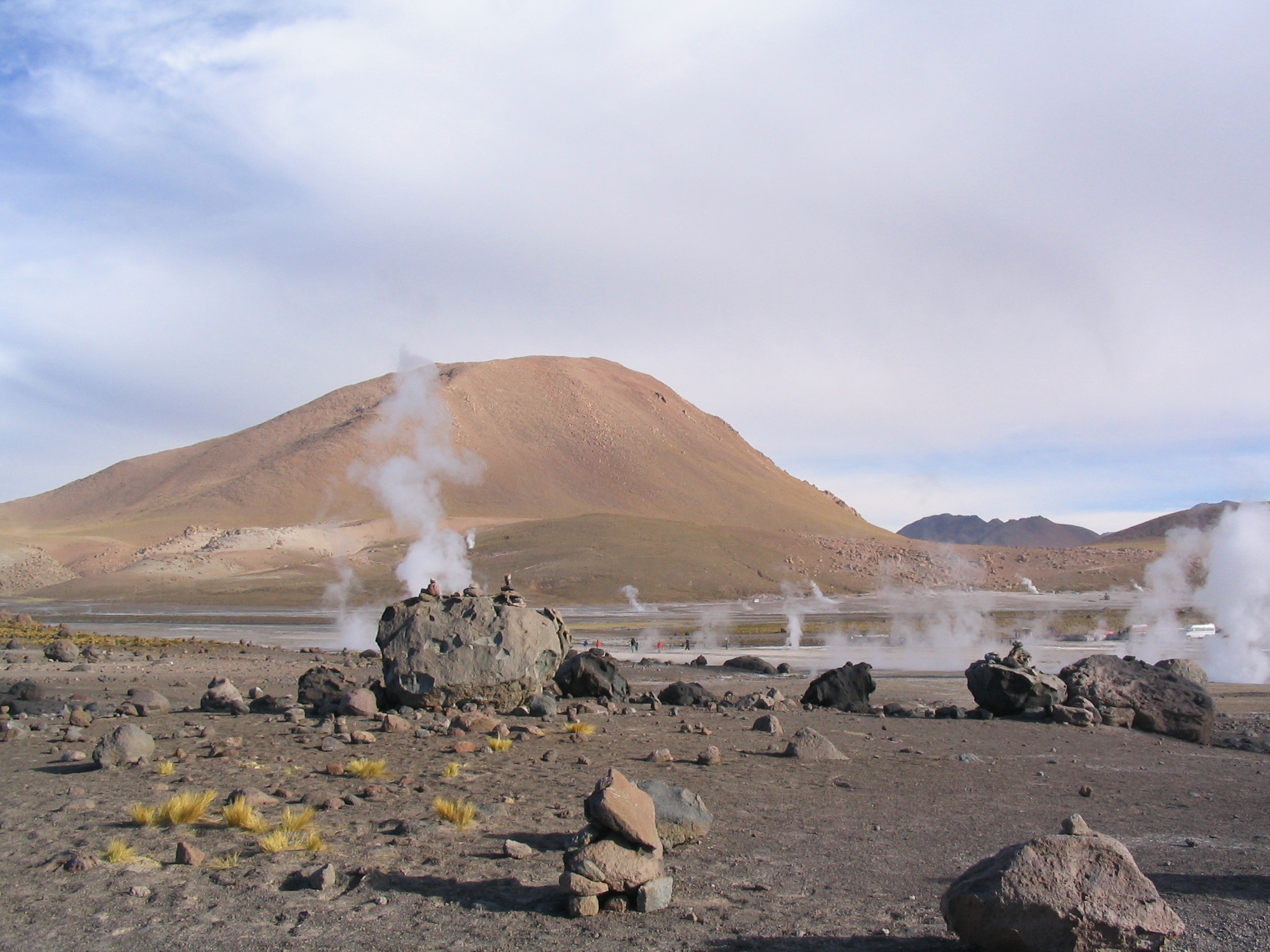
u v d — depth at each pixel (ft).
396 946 22.90
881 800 43.62
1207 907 27.04
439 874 29.22
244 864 30.01
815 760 55.98
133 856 30.53
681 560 586.86
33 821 35.53
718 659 188.03
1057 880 21.80
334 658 163.63
